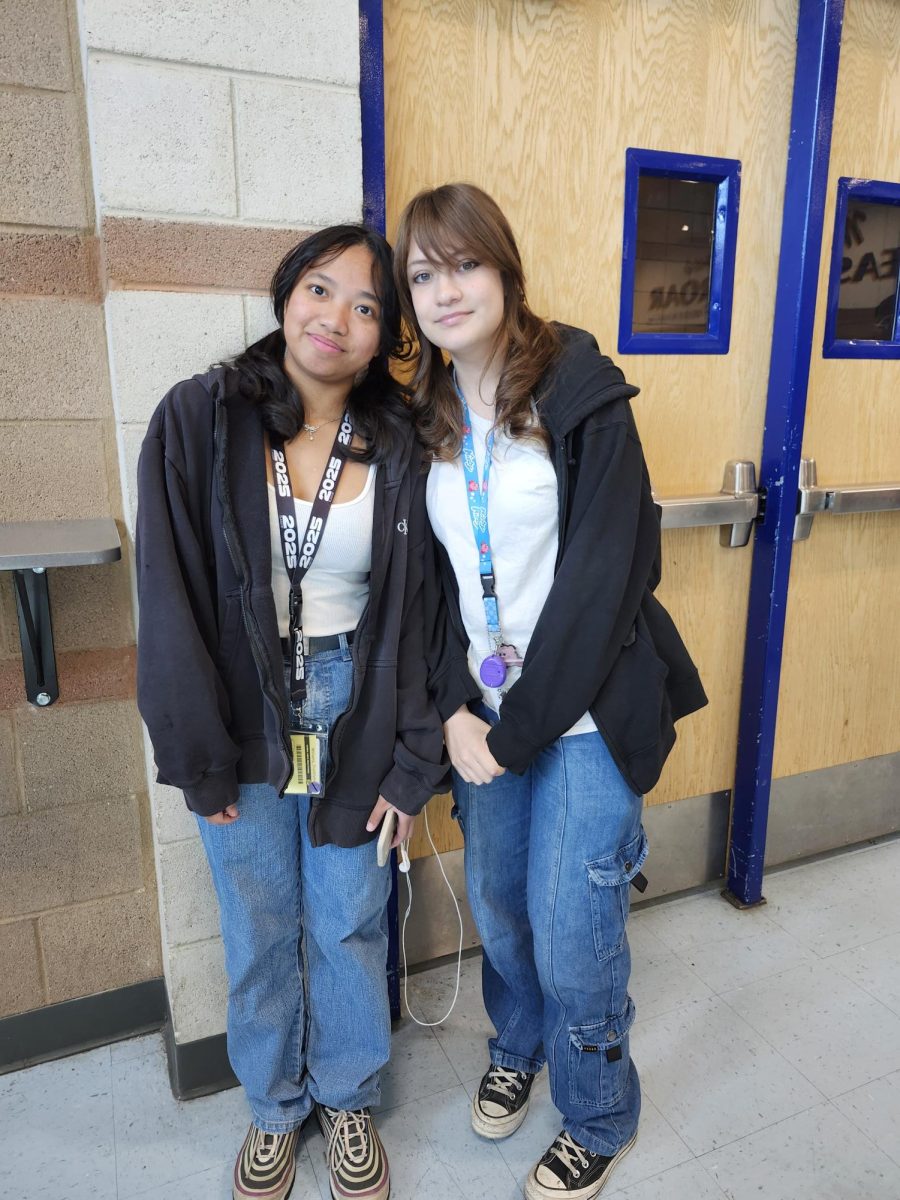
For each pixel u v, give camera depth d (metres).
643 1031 1.67
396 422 1.20
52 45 1.24
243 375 1.14
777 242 1.80
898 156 1.86
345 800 1.22
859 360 1.93
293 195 1.31
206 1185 1.36
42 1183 1.36
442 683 1.27
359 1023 1.35
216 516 1.11
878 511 1.94
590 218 1.65
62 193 1.29
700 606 1.94
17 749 1.46
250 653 1.17
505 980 1.44
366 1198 1.30
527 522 1.14
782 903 2.07
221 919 1.30
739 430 1.87
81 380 1.36
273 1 1.23
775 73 1.71
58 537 1.24
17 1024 1.57
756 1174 1.37
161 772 1.13
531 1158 1.42
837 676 2.12
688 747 2.02
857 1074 1.57
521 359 1.11
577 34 1.56
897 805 2.32
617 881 1.22
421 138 1.50
